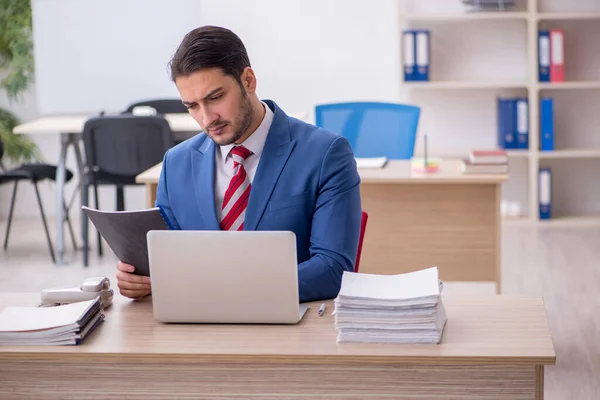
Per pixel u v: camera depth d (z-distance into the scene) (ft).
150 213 8.74
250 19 25.34
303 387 7.73
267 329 8.21
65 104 26.13
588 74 24.63
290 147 9.36
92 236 24.56
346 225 9.21
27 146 26.43
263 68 25.52
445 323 8.28
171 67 8.60
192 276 8.23
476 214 15.39
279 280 8.13
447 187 15.37
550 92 24.84
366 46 25.22
